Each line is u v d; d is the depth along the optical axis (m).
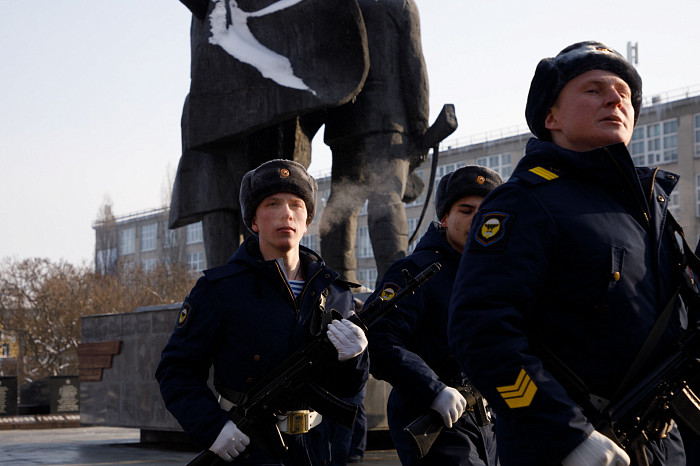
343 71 9.71
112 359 11.53
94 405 11.69
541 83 2.81
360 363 3.56
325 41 9.70
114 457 10.09
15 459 10.05
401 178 10.52
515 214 2.56
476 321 2.47
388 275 4.20
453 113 10.63
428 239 4.32
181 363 3.52
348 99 9.66
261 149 10.34
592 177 2.64
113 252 79.75
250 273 3.60
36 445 12.19
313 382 3.47
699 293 2.70
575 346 2.54
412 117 10.70
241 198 3.84
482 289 2.50
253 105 9.79
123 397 11.30
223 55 9.91
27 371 52.81
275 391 3.44
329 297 3.70
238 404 3.47
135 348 11.20
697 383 2.60
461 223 4.24
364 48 9.72
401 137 10.55
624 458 2.33
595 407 2.51
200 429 3.38
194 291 3.60
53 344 50.88
